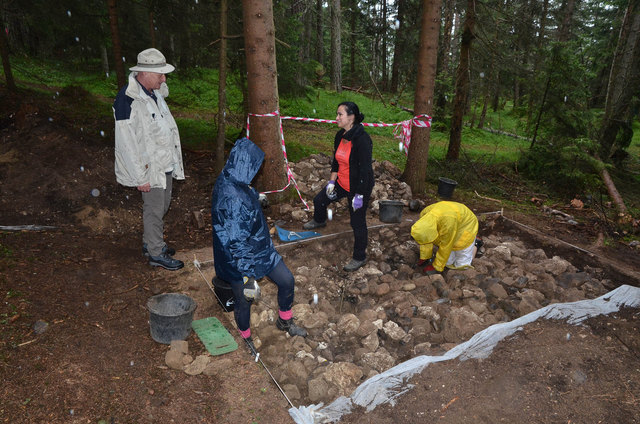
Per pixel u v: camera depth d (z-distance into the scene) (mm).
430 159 10312
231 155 2670
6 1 7625
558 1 20828
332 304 4168
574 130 9992
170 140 3967
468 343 3289
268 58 5434
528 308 3982
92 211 5000
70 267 3865
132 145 3605
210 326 3365
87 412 2441
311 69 8922
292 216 5734
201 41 8094
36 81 12609
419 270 4938
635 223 6586
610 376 3100
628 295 4105
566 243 5586
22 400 2430
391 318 3918
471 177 9383
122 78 7590
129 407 2521
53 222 4734
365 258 4789
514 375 3057
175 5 7855
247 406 2648
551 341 3449
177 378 2818
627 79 11320
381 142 13367
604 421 2695
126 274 3977
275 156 5867
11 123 6055
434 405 2748
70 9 7660
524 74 10188
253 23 5254
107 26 8539
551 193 8922
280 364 3121
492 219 6477
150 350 3055
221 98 6156
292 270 4645
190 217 5547
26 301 3258
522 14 9969
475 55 10258
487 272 4809
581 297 4254
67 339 2977
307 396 2852
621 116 11375
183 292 3822
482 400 2812
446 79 14758
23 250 3963
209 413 2564
